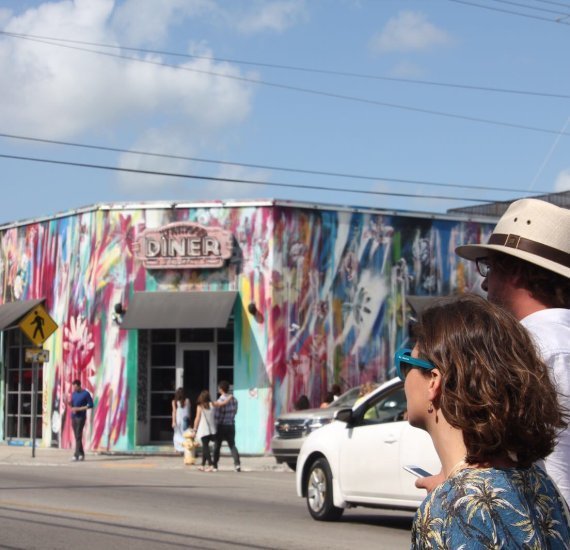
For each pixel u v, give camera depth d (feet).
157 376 92.63
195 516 44.83
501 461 7.55
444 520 7.14
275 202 89.56
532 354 7.79
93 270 94.02
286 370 88.94
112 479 65.62
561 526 7.46
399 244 94.94
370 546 36.37
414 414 8.02
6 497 51.70
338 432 42.98
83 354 94.58
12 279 105.29
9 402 103.71
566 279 11.28
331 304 91.30
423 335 7.94
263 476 71.31
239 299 90.17
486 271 12.28
